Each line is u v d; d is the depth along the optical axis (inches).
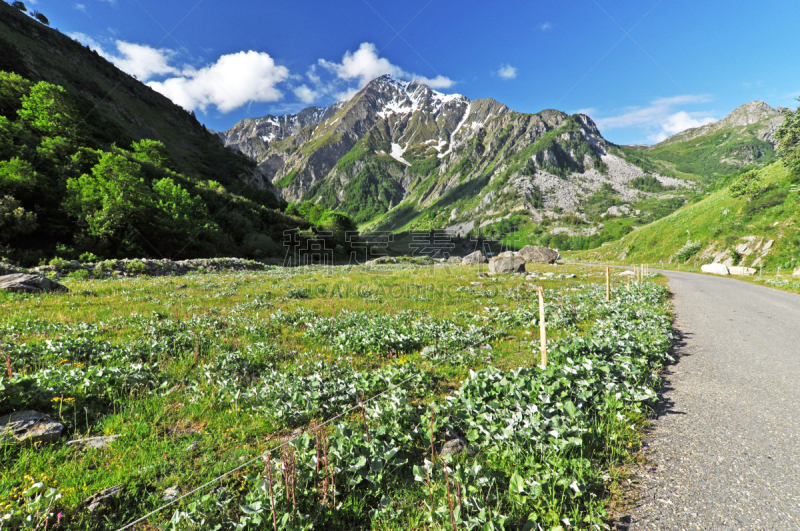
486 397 210.1
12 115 2719.0
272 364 314.0
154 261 1181.7
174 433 195.5
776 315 521.0
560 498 133.8
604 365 243.0
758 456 161.8
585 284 1009.5
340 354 351.6
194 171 5654.5
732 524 121.3
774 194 2315.5
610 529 120.9
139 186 2028.8
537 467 148.0
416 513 131.1
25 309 491.2
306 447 163.0
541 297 254.2
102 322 427.8
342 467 149.9
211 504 133.2
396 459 159.2
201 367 292.7
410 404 216.7
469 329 424.5
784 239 1903.3
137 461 163.8
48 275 876.6
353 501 137.2
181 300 632.4
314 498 136.7
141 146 4192.9
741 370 278.8
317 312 560.4
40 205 1766.7
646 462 160.6
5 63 4306.1
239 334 421.4
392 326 450.6
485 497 135.5
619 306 530.0
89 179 1932.8
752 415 202.5
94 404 217.6
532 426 169.0
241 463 164.9
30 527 117.5
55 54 5812.0
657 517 126.6
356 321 476.1
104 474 152.8
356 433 172.1
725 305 622.8
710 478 147.6
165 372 273.7
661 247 3070.9
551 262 2321.6
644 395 210.8
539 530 116.6
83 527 124.3
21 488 138.5
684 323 467.5
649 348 307.3
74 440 179.6
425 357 339.3
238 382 263.0
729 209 2618.1
